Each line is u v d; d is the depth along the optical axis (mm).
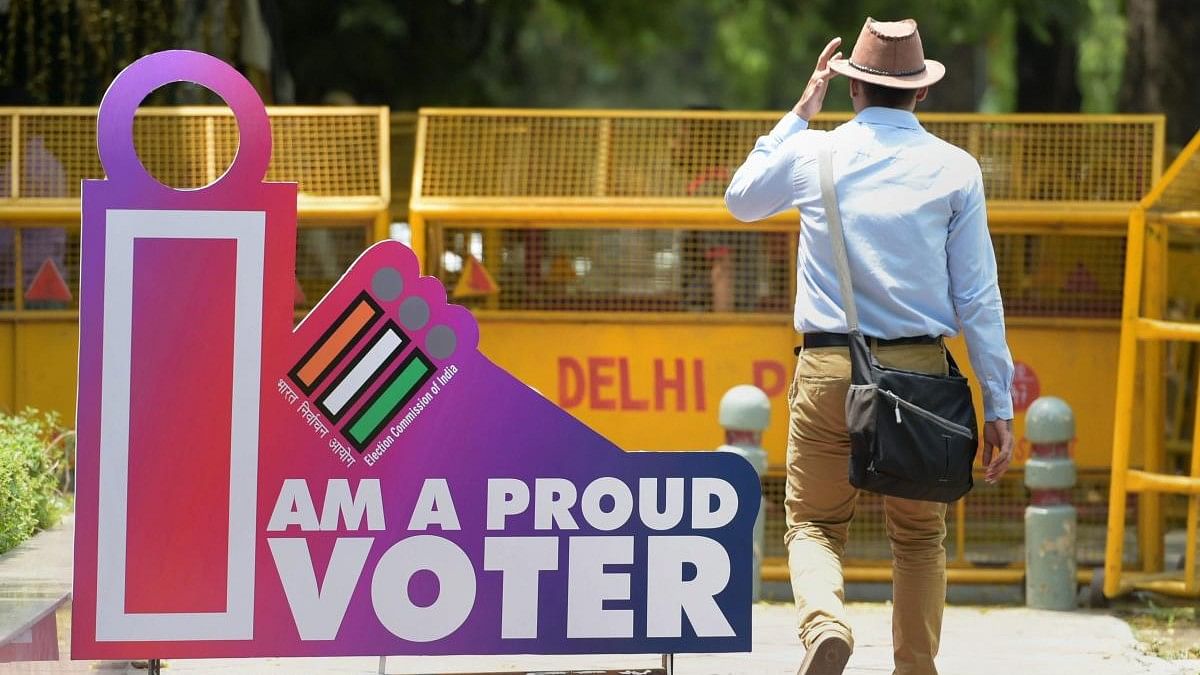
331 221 29750
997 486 29438
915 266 17172
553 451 17031
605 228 29703
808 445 17734
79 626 16531
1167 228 27641
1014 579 28594
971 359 17375
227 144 29750
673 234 29750
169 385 16625
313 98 59156
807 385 17500
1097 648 23781
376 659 22609
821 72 18719
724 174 29766
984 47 79500
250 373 16719
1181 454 34594
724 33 95812
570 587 17047
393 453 16891
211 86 16609
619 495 17062
